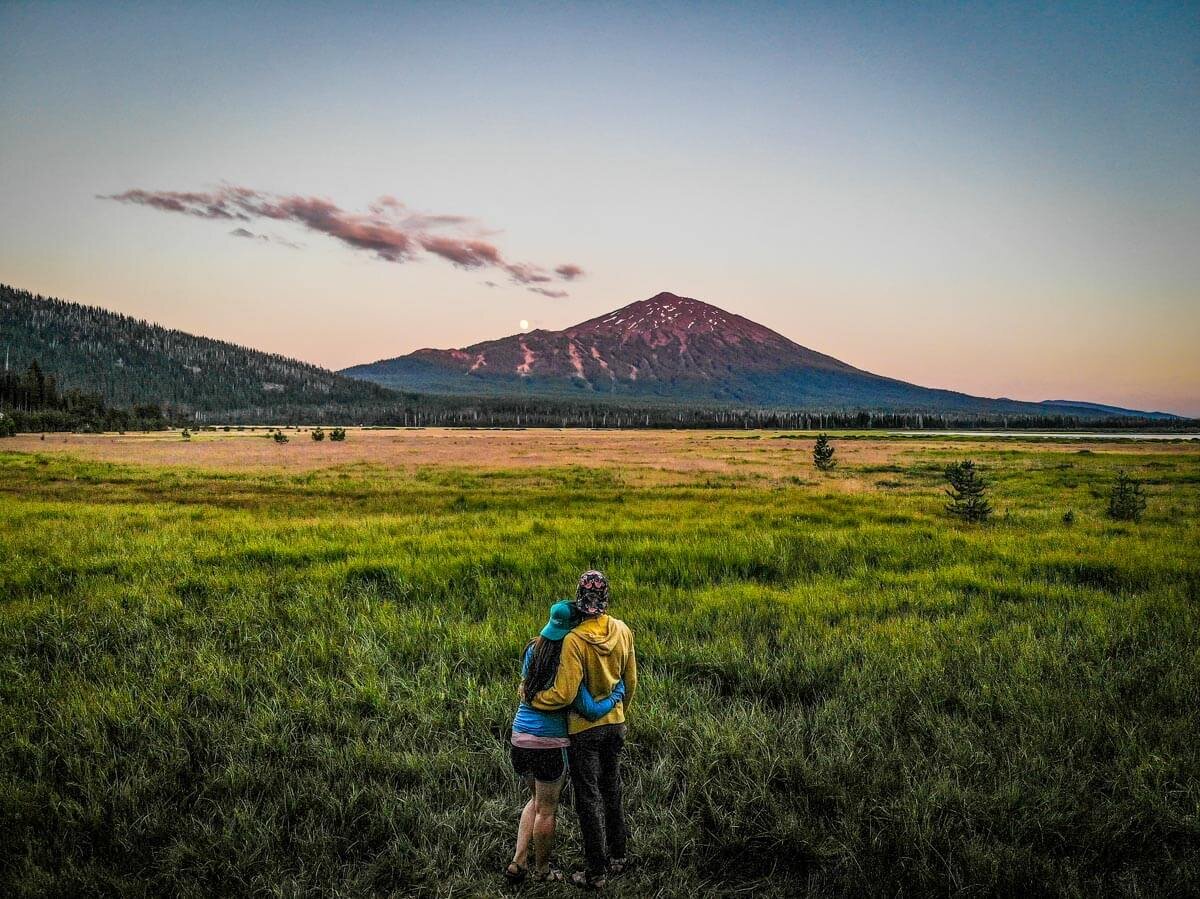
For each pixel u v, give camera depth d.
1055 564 11.60
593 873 3.79
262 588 9.81
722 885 3.89
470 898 3.73
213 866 3.83
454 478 33.09
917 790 4.46
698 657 6.95
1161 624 8.09
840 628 7.93
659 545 12.82
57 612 8.29
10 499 22.23
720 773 4.84
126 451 55.69
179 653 7.08
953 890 3.72
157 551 12.41
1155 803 4.28
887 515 18.17
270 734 5.30
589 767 3.83
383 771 4.87
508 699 5.86
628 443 84.62
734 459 49.78
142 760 4.86
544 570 11.05
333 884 3.75
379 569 10.75
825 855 3.96
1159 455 55.66
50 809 4.31
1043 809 4.30
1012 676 6.36
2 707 5.69
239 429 153.00
